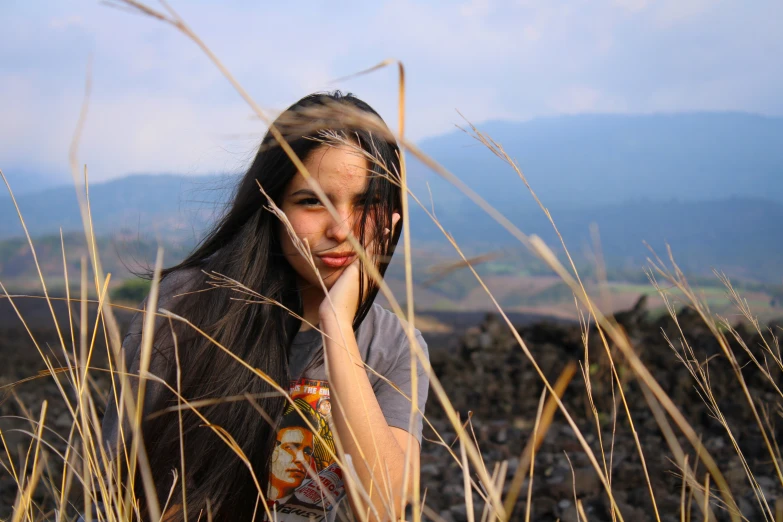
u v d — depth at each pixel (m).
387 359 1.76
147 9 0.71
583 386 5.85
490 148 1.07
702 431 4.70
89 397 1.13
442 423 5.46
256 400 1.59
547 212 1.00
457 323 19.00
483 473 0.88
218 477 1.55
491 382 6.51
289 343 1.75
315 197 1.51
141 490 1.52
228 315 1.62
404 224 0.99
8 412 5.41
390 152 1.52
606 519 3.20
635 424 5.05
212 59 0.74
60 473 3.66
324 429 1.66
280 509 1.65
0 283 1.20
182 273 1.75
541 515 3.41
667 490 3.55
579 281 0.85
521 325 8.14
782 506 1.12
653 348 6.34
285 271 1.72
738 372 1.19
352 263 1.55
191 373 1.59
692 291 1.21
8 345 9.47
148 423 1.58
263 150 1.56
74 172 0.92
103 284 1.11
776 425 4.45
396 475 1.39
